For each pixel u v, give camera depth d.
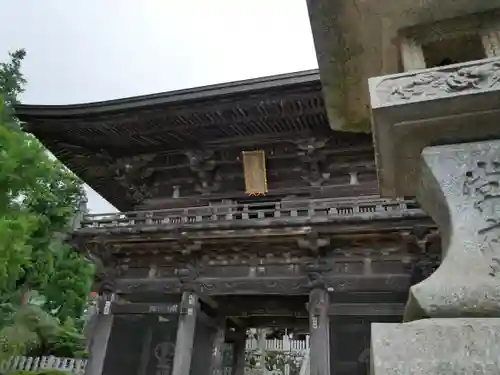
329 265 15.94
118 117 20.03
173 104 19.02
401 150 2.94
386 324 2.11
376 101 2.73
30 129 21.03
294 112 18.48
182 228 16.83
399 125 2.76
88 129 20.89
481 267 2.24
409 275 15.02
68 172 25.08
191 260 17.52
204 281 17.09
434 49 3.58
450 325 1.99
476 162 2.63
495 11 3.37
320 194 19.41
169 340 16.48
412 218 14.55
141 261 18.48
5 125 14.12
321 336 14.73
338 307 15.17
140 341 16.78
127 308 17.56
